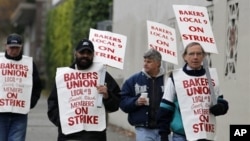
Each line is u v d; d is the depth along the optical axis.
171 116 8.69
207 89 8.65
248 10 12.26
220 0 13.83
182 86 8.63
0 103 10.95
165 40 12.02
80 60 9.38
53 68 40.97
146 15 19.66
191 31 9.99
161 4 18.23
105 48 11.12
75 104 9.36
